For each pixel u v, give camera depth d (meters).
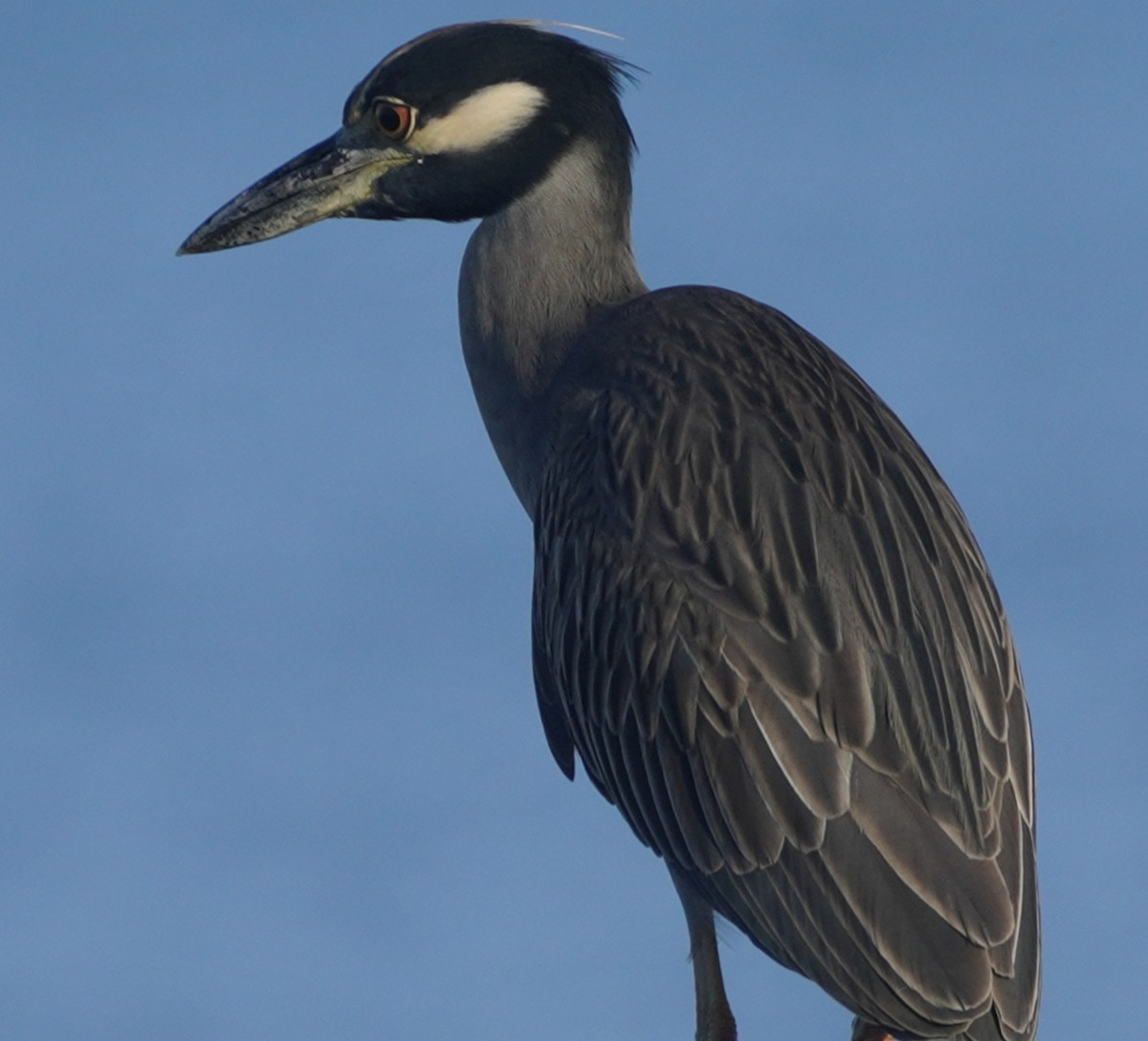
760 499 10.77
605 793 11.35
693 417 11.18
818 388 11.48
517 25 12.82
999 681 10.65
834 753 9.97
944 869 9.66
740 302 12.21
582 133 12.69
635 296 12.84
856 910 9.71
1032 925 9.76
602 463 11.31
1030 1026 9.46
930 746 10.01
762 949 10.29
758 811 10.11
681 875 10.72
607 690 10.91
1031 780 10.51
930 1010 9.45
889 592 10.48
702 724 10.38
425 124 12.73
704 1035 10.82
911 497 11.10
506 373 12.68
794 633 10.28
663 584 10.70
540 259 12.65
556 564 11.45
